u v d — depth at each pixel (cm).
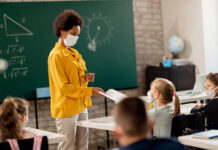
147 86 568
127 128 110
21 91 478
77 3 514
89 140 537
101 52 532
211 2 537
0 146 186
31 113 493
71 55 295
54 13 497
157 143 121
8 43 471
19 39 477
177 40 546
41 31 489
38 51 487
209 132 233
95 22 528
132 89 570
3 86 468
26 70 480
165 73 529
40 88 482
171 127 255
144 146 110
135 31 572
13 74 474
